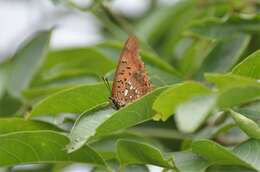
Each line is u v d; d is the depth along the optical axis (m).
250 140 0.78
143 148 0.78
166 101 0.74
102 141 0.84
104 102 0.80
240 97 0.76
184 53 0.93
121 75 0.80
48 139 0.80
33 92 0.91
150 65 0.87
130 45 0.80
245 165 0.77
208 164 0.78
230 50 0.89
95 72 0.91
